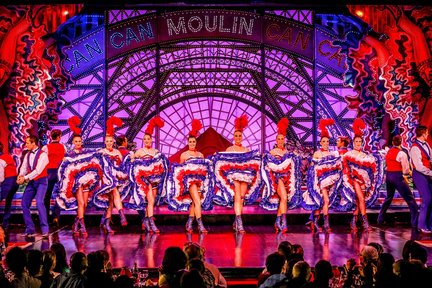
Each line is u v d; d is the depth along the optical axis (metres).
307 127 20.33
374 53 14.56
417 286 5.14
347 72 15.72
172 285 4.85
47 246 9.69
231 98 20.98
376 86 14.90
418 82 13.95
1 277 5.30
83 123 17.98
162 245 9.73
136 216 12.28
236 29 17.25
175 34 17.27
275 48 17.41
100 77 18.08
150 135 11.05
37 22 13.37
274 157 11.05
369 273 5.80
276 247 9.49
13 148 13.12
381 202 13.17
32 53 13.32
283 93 20.53
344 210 11.38
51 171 11.80
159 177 11.04
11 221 12.43
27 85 13.30
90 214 12.25
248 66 20.95
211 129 16.75
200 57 21.08
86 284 5.25
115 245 9.73
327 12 15.33
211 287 5.48
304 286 5.18
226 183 10.99
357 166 11.28
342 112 18.52
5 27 13.23
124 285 5.10
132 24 17.30
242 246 9.60
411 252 6.19
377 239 10.32
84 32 17.33
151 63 20.66
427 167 10.91
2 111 13.16
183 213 12.32
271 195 11.10
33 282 5.75
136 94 20.47
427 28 13.88
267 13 17.47
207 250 9.23
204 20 17.27
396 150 11.42
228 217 12.27
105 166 10.99
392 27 13.97
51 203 12.68
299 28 17.42
